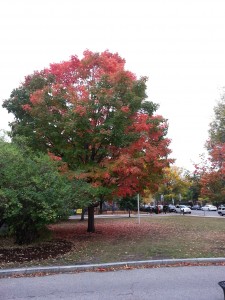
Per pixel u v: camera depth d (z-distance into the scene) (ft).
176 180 199.93
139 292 21.68
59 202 36.96
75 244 42.63
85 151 48.29
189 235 52.49
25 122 61.16
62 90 48.29
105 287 22.99
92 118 46.78
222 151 46.78
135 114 50.03
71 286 23.35
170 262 30.14
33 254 34.73
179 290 22.04
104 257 33.09
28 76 65.10
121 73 47.21
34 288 23.00
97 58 53.06
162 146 51.34
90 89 46.65
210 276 25.63
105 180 47.73
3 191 35.35
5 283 24.44
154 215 139.74
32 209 36.52
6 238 46.32
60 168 44.98
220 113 68.23
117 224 79.30
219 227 68.33
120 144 47.44
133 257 32.71
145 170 51.01
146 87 51.03
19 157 38.73
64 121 45.88
